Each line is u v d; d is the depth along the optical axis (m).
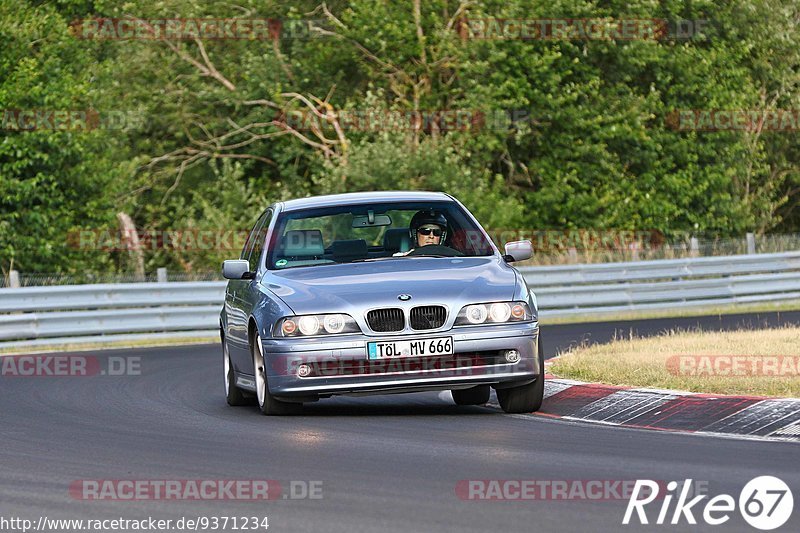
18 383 41.72
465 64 91.38
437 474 21.03
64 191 82.69
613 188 97.06
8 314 59.41
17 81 80.12
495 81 94.12
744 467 21.12
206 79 101.19
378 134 92.00
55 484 21.16
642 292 73.75
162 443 25.86
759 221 108.00
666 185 99.25
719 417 26.67
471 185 88.62
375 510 18.12
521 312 28.53
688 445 23.84
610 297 72.50
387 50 95.56
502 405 29.70
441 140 89.44
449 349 27.94
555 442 24.55
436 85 96.75
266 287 29.95
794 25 108.81
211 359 49.25
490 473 20.98
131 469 22.56
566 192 95.38
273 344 28.36
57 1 100.38
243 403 33.62
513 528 16.73
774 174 110.62
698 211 102.12
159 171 100.56
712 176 100.94
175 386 39.38
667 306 74.25
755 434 25.25
